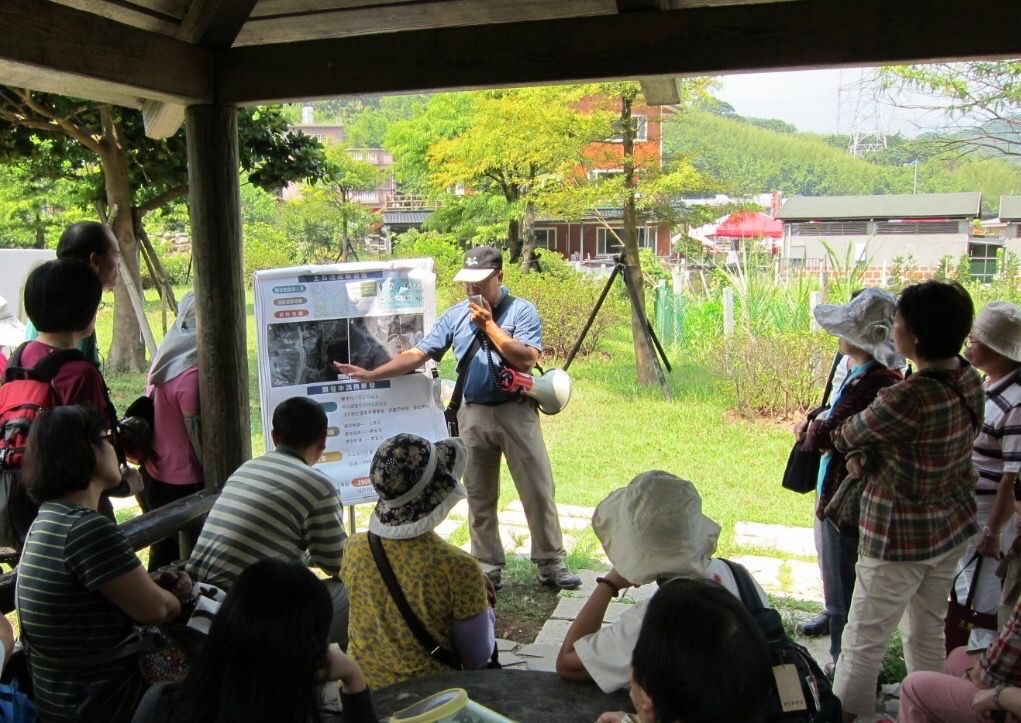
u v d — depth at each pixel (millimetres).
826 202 30922
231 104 3693
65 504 2244
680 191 10625
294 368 3891
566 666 2057
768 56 3107
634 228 10477
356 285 3977
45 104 9500
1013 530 3150
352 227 28391
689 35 3176
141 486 3129
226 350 3787
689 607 1323
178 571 2500
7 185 17094
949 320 2545
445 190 18562
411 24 3840
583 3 3568
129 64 3219
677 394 9617
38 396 2725
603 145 10812
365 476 3873
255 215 30234
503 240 19453
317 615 1539
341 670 1838
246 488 2850
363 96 3566
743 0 3477
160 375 3721
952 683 2215
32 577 2176
